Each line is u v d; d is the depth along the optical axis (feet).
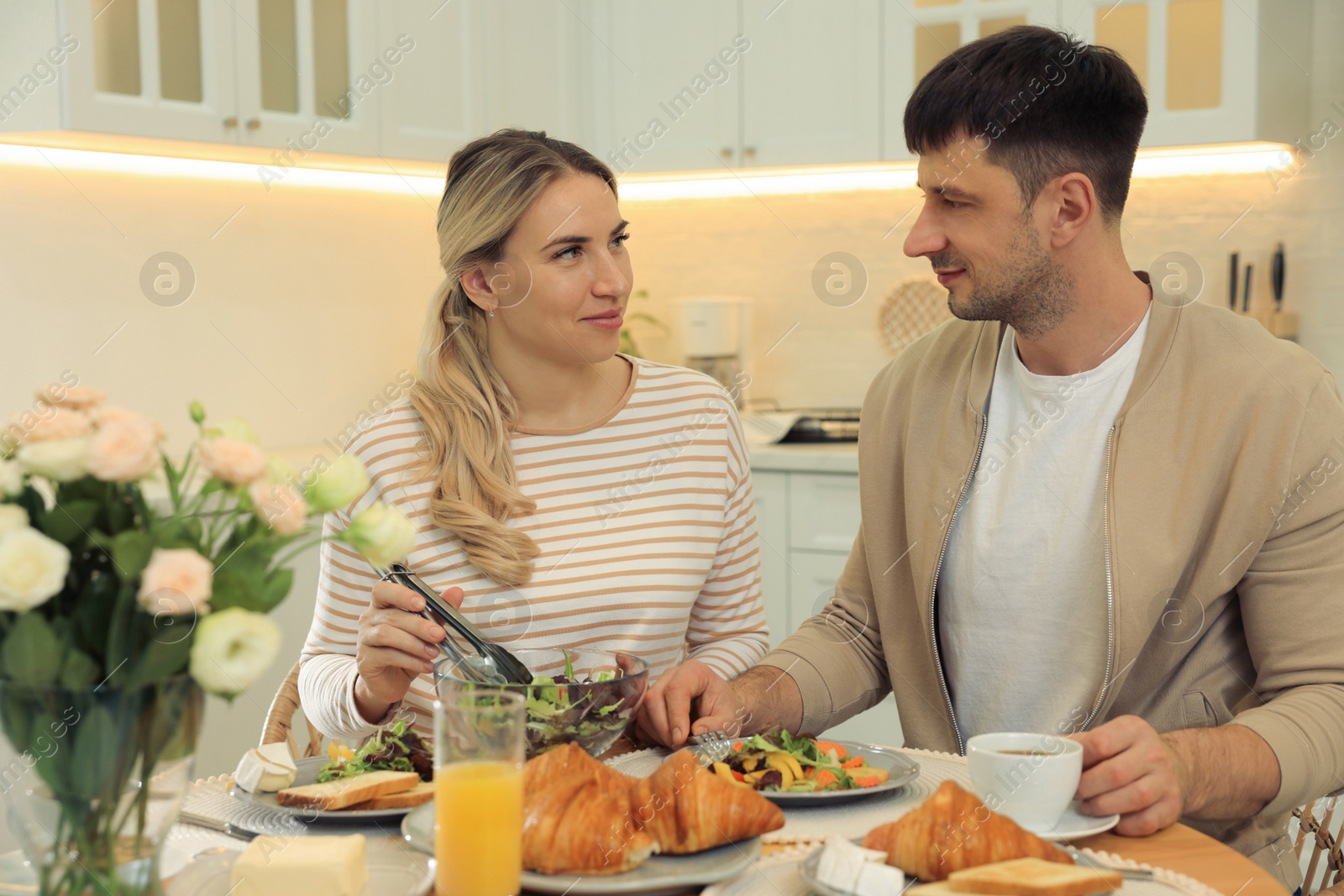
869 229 10.62
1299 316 8.90
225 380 8.86
